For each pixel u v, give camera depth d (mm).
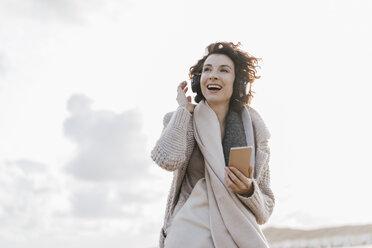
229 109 3199
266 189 3143
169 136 2916
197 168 3064
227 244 2768
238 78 3193
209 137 2984
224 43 3209
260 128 3160
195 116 3080
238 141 3064
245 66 3205
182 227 2834
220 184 2838
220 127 3166
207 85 3119
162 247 3055
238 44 3252
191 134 3057
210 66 3145
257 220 2951
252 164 2990
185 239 2795
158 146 2912
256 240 2762
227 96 3117
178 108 3039
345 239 29125
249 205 2836
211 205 2855
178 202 3049
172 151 2896
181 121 2967
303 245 33719
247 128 3123
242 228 2779
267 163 3176
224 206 2814
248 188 2775
